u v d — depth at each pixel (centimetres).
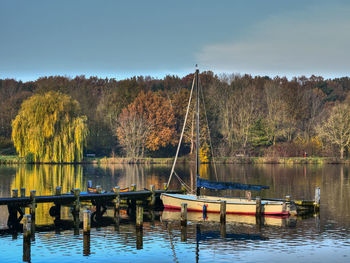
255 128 11025
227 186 3719
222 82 12938
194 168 8688
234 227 3105
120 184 5728
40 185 5472
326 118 11950
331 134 10556
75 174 7094
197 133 3925
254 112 11538
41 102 9038
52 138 9131
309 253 2461
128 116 10956
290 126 11556
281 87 13038
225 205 3250
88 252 2480
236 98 11731
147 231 2997
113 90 13562
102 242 2691
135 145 10738
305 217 3462
